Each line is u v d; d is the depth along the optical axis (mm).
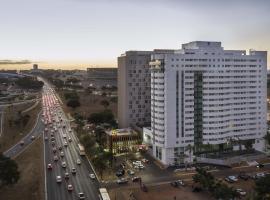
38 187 180750
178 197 167750
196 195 170250
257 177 191875
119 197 168000
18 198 165500
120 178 195875
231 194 154000
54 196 168625
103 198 159250
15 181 173125
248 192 171500
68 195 170250
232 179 187875
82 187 181625
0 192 173000
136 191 176250
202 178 170250
